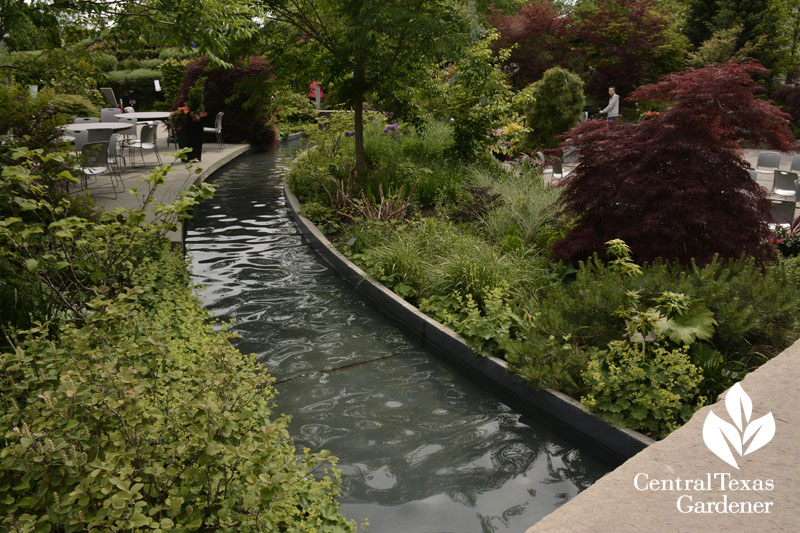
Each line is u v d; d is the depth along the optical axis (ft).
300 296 22.21
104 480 7.02
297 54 37.24
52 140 22.97
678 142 17.61
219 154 56.34
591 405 13.05
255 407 12.28
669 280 16.08
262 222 33.68
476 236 26.53
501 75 43.29
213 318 19.69
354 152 44.39
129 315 13.47
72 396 7.80
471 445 13.00
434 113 54.85
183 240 26.73
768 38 90.89
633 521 6.81
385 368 16.72
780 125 17.33
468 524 10.46
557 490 11.49
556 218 26.35
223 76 64.54
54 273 15.26
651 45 84.69
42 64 29.17
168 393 10.20
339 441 13.01
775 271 16.97
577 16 88.99
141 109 92.43
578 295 16.58
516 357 14.85
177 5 25.13
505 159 48.26
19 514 7.61
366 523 9.99
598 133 19.47
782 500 7.12
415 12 31.71
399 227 26.58
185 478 7.86
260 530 8.05
